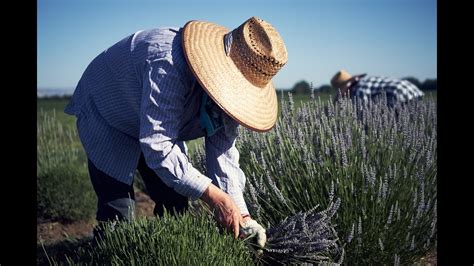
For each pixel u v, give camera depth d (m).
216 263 2.37
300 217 2.81
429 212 3.41
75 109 3.10
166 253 2.36
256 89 2.63
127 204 3.03
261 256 2.76
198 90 2.64
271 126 2.71
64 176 5.48
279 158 3.45
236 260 2.47
